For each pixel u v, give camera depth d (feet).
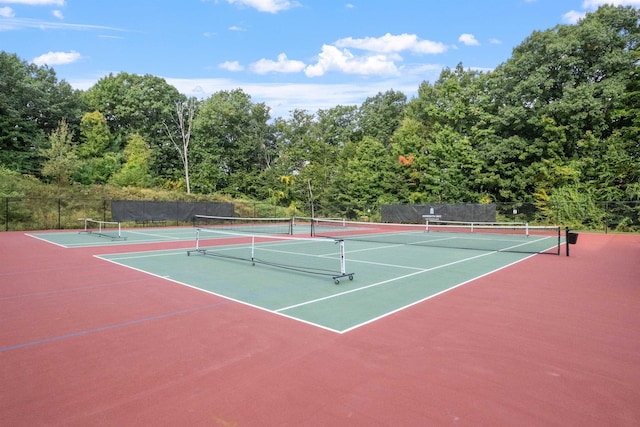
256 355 15.34
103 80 168.86
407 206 103.09
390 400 11.82
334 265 37.99
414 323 19.44
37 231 81.61
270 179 164.55
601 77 103.09
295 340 17.01
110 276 31.91
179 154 170.81
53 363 14.65
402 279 30.96
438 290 27.02
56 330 18.47
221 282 29.50
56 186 102.53
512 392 12.34
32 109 135.23
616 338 17.34
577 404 11.61
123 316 20.68
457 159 118.42
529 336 17.56
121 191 111.55
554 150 105.09
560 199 94.94
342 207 132.98
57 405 11.55
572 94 99.25
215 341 16.92
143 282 29.48
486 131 117.29
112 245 55.72
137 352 15.70
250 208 126.41
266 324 19.27
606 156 94.53
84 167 124.57
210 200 127.24
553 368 14.16
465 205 94.89
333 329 18.48
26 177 107.96
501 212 110.83
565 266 37.99
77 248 51.65
